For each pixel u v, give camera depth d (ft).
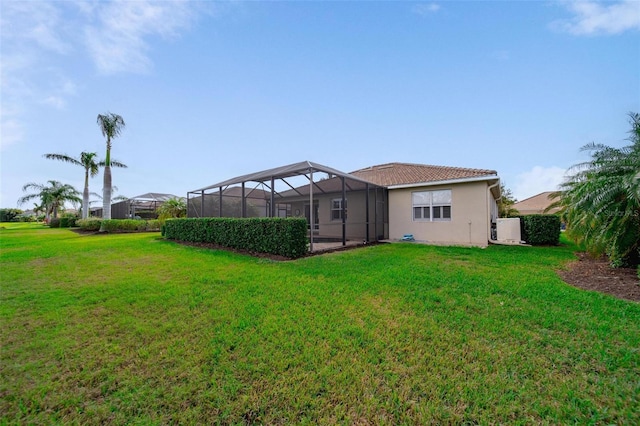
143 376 8.36
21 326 11.91
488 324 11.55
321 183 51.03
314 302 14.24
